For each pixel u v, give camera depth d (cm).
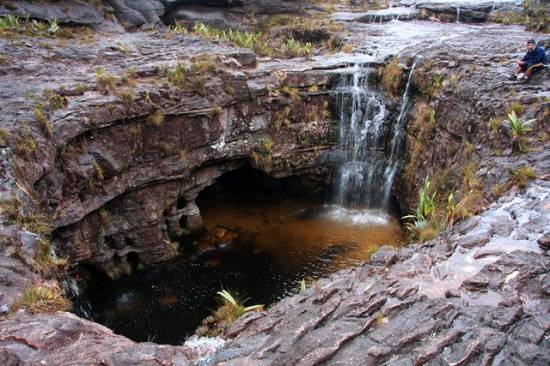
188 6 2906
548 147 1237
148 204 1590
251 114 1788
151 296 1510
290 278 1538
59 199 1266
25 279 842
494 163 1271
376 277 887
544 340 690
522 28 2534
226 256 1670
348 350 693
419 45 2128
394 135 1925
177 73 1631
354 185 2002
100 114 1395
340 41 2505
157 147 1573
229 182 2048
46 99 1368
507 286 809
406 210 1803
